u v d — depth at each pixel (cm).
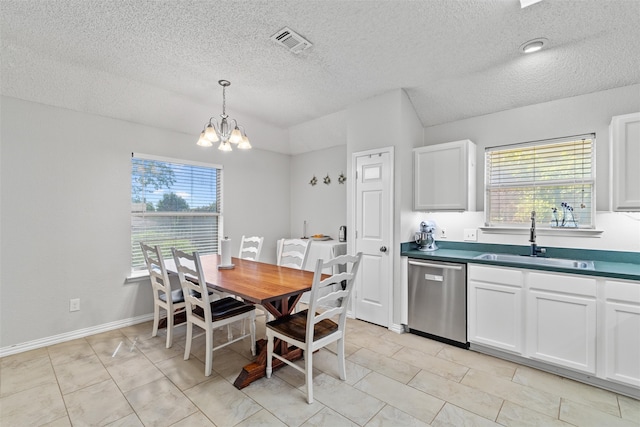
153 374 230
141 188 347
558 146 279
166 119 348
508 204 307
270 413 186
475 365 243
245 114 387
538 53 241
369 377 226
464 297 271
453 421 179
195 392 207
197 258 221
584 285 214
